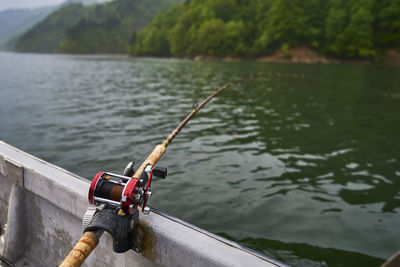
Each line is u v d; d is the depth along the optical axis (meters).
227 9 97.69
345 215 3.55
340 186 4.35
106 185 1.14
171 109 10.37
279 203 3.80
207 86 18.47
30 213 2.03
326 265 2.71
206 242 1.20
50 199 1.74
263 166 5.06
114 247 1.19
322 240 3.07
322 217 3.50
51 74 28.08
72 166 4.87
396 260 1.02
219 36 81.94
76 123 7.95
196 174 4.64
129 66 44.47
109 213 1.13
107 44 195.38
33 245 2.03
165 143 1.76
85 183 1.67
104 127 7.54
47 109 10.02
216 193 4.03
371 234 3.18
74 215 1.61
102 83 19.97
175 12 127.00
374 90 17.44
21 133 6.83
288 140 6.71
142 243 1.33
